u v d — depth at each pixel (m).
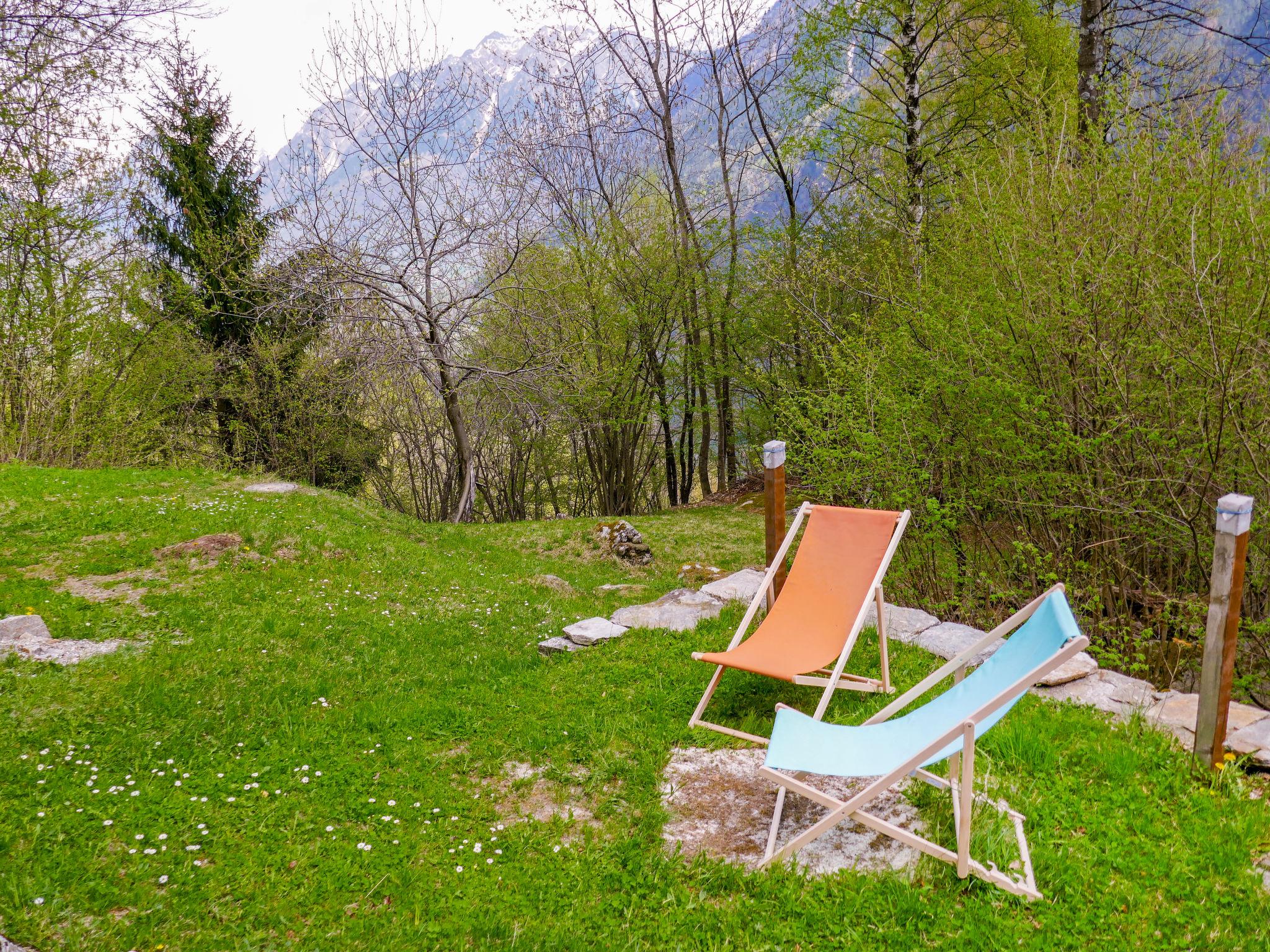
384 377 18.98
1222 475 6.37
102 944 3.19
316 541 10.57
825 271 15.76
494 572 12.05
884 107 18.36
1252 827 3.64
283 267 17.38
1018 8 16.55
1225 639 4.02
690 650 6.50
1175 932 3.09
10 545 9.48
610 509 26.34
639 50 23.34
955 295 8.48
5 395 15.92
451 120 18.14
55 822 4.02
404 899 3.59
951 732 3.27
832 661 5.02
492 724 5.43
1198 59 9.86
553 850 3.94
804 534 5.95
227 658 6.46
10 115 15.39
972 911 3.25
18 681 5.70
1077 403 7.30
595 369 22.08
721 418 26.88
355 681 6.22
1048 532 7.69
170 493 12.30
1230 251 6.25
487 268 19.08
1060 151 7.67
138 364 18.72
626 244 23.08
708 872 3.66
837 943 3.18
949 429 8.19
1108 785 4.10
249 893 3.59
